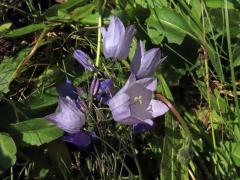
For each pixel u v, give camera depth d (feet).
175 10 1.07
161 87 1.01
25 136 0.93
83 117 0.89
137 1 1.09
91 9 1.08
